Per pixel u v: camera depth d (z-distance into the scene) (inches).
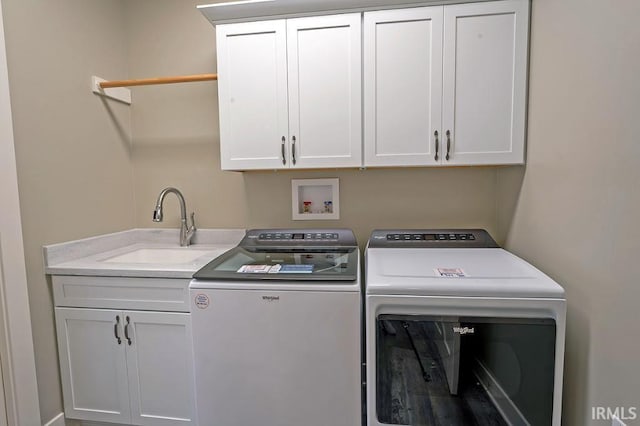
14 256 55.6
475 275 47.6
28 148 58.0
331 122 63.9
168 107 82.7
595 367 42.6
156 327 60.1
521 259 57.2
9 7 54.7
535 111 56.7
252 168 67.0
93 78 72.0
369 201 78.0
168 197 84.2
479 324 44.2
